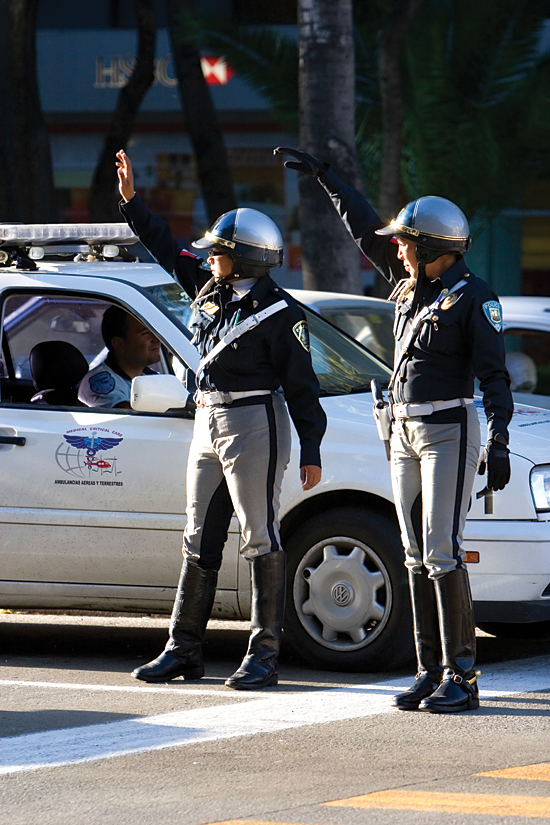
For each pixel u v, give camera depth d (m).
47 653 15.77
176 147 48.19
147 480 14.38
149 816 9.45
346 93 25.84
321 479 14.05
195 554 13.68
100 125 48.12
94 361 15.84
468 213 35.78
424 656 12.74
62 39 47.38
